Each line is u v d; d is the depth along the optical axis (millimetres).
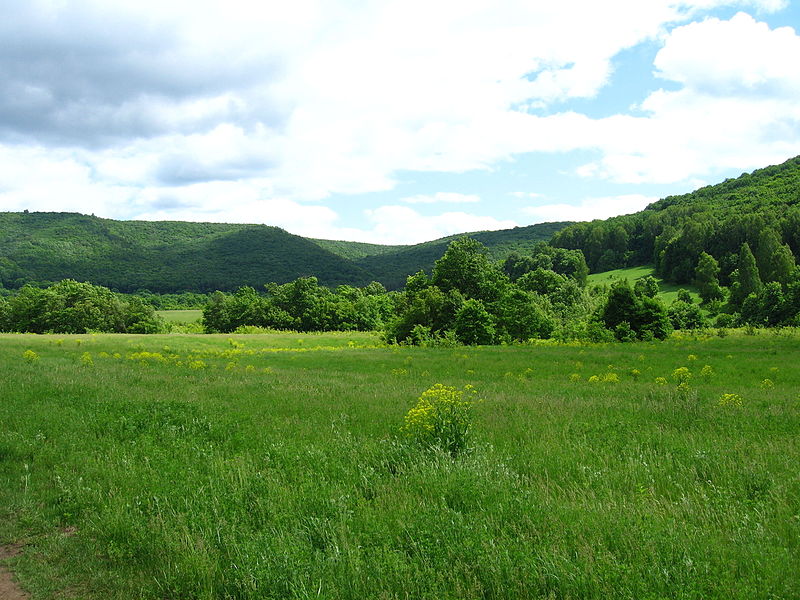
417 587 4172
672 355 29422
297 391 16141
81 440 9008
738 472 6703
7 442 8648
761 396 14844
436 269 71250
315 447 8508
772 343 34531
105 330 93438
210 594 4312
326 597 4047
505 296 60625
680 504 5723
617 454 7938
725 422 10367
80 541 5543
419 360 31234
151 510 6000
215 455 8250
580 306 83562
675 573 4039
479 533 4809
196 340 57000
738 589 3830
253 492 6414
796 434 9281
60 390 14461
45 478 7277
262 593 4258
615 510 5395
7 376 17344
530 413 11836
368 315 103375
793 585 3859
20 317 90875
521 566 4258
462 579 4258
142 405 12383
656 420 10836
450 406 8742
